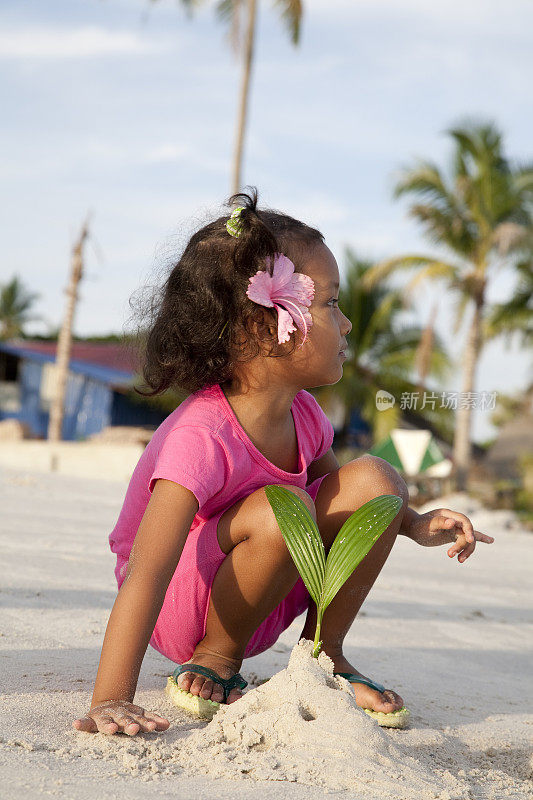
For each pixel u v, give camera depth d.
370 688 1.93
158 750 1.51
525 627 3.62
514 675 2.71
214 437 1.76
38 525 4.89
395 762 1.50
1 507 5.70
